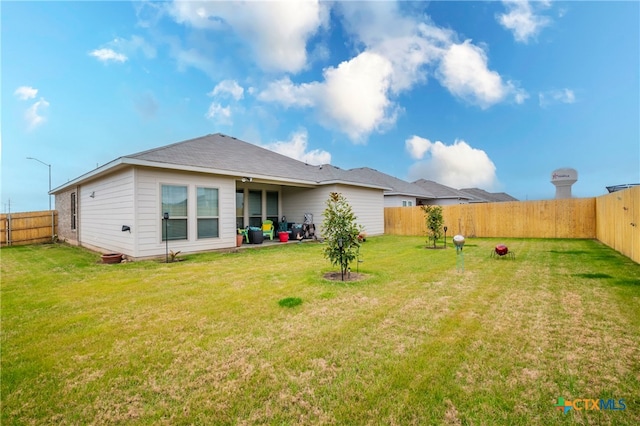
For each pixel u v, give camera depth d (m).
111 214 9.31
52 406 2.20
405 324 3.55
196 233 9.30
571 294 4.61
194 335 3.34
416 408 2.12
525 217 13.56
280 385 2.41
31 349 3.05
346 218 5.84
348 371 2.59
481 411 2.09
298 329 3.45
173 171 8.78
